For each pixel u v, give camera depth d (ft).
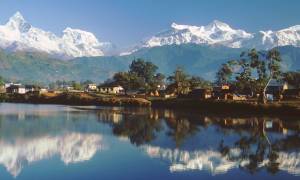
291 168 156.97
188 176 142.72
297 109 425.69
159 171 149.59
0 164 159.22
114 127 305.53
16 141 218.79
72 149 196.54
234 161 170.09
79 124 325.62
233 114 460.14
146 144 216.54
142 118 396.16
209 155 183.93
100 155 181.37
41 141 221.46
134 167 155.84
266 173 148.36
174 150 196.95
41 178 138.41
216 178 140.67
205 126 317.42
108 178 138.41
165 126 316.19
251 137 249.14
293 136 254.47
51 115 422.82
